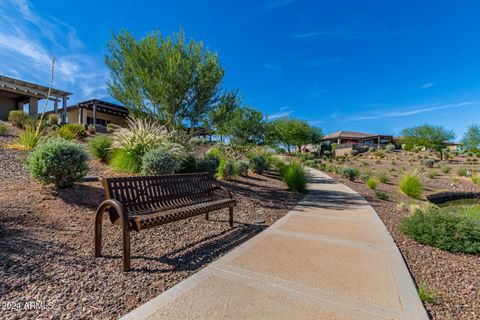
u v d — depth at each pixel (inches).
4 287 82.4
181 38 326.6
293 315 77.0
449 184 687.7
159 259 115.6
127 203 128.0
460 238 139.1
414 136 1544.0
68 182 176.2
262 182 391.5
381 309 81.2
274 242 144.7
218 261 116.8
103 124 893.8
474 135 1332.4
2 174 194.9
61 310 75.3
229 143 562.3
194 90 329.7
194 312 77.5
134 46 309.4
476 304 87.9
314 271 107.9
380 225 182.7
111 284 91.9
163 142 272.2
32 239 113.4
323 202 276.1
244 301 84.1
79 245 116.8
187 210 136.2
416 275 109.7
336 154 1833.2
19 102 725.3
